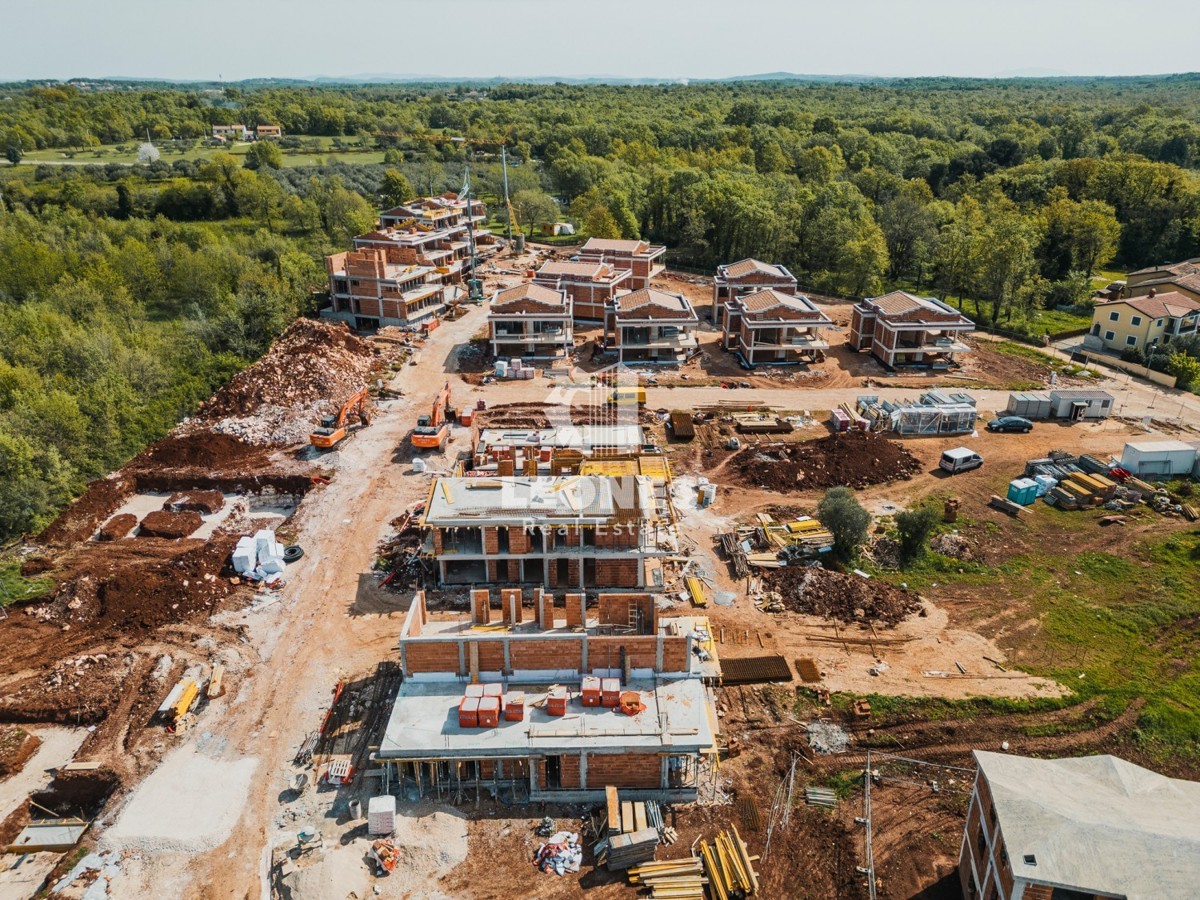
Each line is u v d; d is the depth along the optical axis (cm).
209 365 8231
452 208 13488
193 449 6644
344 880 3147
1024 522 5859
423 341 9544
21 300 10462
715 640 4588
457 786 3638
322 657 4469
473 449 6612
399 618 4791
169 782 3675
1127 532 5712
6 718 4100
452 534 5022
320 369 7900
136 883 3231
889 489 6334
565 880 3234
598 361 9112
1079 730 3994
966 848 3191
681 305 9388
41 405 6425
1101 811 2781
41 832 3484
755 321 8825
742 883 3203
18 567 5156
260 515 6062
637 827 3403
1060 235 12788
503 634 3969
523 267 13188
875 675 4319
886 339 8938
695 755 3734
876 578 5178
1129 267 13875
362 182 17500
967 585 5131
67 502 5991
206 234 13012
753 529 5675
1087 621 4772
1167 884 2505
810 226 12838
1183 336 9138
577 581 5075
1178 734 3962
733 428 7406
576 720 3644
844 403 8050
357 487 6253
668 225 15350
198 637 4628
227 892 3197
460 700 3791
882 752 3872
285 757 3822
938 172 17338
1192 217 13450
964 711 4081
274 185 15738
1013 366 9150
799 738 3931
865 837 3444
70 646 4556
